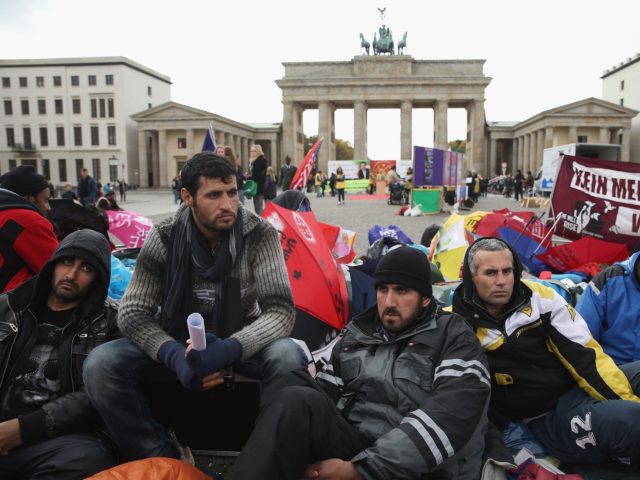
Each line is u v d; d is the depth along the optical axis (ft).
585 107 219.61
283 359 10.82
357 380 11.21
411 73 231.91
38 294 11.25
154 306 11.12
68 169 259.60
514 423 12.69
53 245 14.97
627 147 219.41
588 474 11.69
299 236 16.90
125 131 253.65
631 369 12.62
